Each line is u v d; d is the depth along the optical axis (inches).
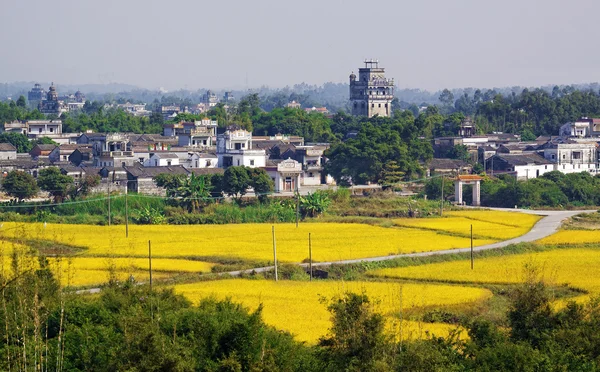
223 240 5305.1
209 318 2635.3
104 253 4655.5
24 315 2308.1
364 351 2427.4
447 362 2389.3
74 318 2741.1
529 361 2399.1
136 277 4060.0
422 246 5201.8
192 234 5556.1
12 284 2484.0
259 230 5816.9
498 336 2635.3
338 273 4409.5
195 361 2455.7
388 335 2618.1
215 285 3912.4
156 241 5206.7
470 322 2942.9
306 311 3376.0
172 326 2635.3
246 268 4407.0
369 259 4707.2
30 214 6427.2
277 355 2506.2
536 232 5964.6
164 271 4252.0
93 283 3759.8
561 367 2375.7
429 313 3376.0
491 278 4190.5
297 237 5502.0
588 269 4375.0
